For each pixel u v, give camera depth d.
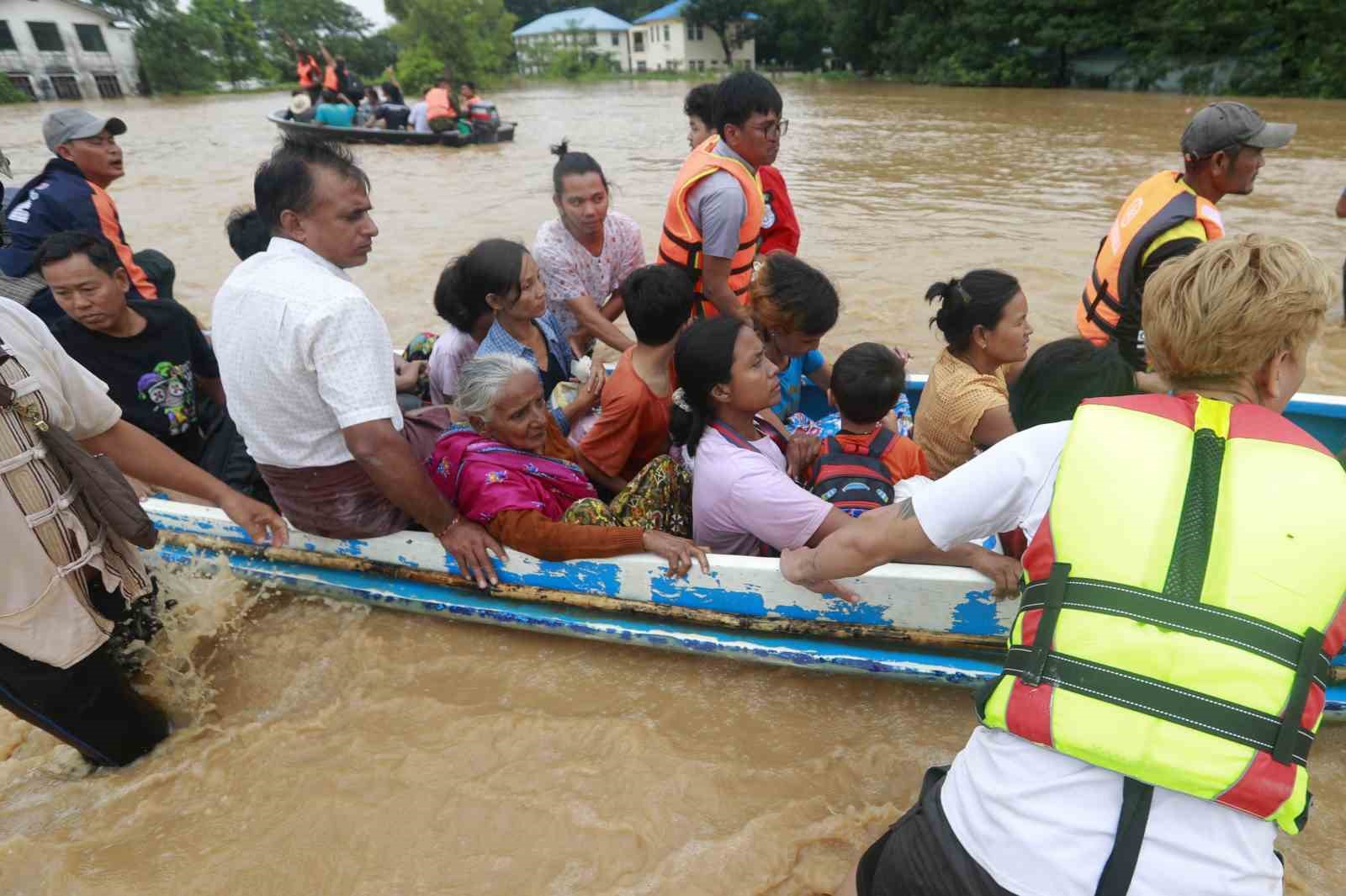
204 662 2.90
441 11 45.12
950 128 18.50
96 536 2.27
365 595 3.07
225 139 20.53
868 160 14.13
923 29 35.69
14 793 2.48
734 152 3.71
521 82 52.47
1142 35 29.06
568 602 2.82
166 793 2.46
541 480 2.82
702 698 2.71
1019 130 17.72
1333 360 5.25
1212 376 1.38
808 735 2.56
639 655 2.88
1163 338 1.40
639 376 2.96
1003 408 2.66
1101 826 1.23
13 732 2.73
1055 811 1.26
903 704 2.65
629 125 22.25
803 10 53.44
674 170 13.96
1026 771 1.30
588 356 4.85
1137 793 1.22
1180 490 1.28
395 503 2.56
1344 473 1.30
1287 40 24.62
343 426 2.37
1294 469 1.28
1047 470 1.45
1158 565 1.24
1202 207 3.21
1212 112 3.13
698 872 2.15
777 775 2.43
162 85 47.47
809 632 2.63
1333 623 1.22
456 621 3.04
